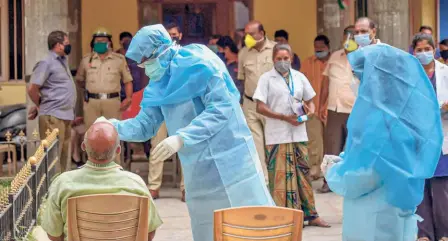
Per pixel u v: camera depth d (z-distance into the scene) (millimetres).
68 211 4660
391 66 5410
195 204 5789
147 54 5586
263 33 10094
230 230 4582
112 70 10844
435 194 7160
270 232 4590
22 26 14781
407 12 10516
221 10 15992
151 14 15719
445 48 10570
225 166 5625
